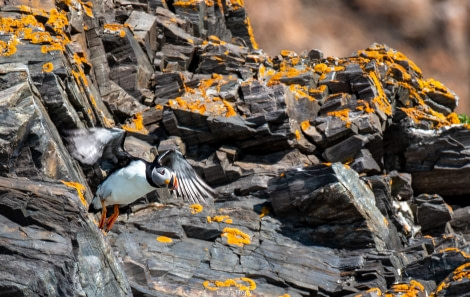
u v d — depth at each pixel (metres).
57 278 11.66
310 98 20.20
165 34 22.89
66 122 16.53
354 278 15.79
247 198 17.84
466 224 20.00
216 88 20.06
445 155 20.44
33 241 12.05
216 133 18.94
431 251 17.86
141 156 17.98
